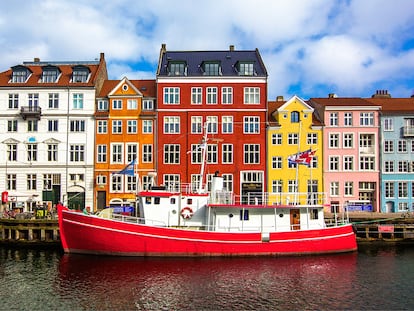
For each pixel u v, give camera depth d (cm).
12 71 4550
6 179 4369
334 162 4469
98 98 4469
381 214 4031
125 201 4300
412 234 3512
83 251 2725
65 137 4397
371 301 1995
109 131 4388
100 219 2655
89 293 2058
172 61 4444
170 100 4409
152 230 2662
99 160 4378
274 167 4381
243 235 2727
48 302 1939
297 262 2672
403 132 4497
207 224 2836
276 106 4838
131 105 4425
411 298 2041
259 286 2191
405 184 4484
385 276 2416
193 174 4334
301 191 4353
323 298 2028
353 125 4500
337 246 2916
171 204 2848
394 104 4816
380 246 3419
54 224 3384
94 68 4772
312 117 4597
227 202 3084
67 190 4338
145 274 2358
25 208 4284
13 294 2047
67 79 4569
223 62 4681
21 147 4397
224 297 2020
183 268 2480
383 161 4491
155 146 4359
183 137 4369
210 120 4397
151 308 1872
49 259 2784
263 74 4450
